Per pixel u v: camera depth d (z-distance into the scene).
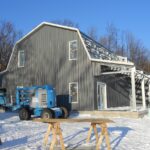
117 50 66.69
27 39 28.89
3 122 18.64
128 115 22.47
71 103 25.47
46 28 27.69
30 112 20.88
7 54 49.72
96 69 24.86
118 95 28.89
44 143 11.13
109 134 14.12
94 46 27.34
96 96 24.88
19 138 12.55
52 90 21.73
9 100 28.75
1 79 30.45
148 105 31.97
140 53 67.81
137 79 29.56
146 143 12.08
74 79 25.56
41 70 27.69
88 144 11.41
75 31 25.89
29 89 22.11
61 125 17.08
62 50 26.53
